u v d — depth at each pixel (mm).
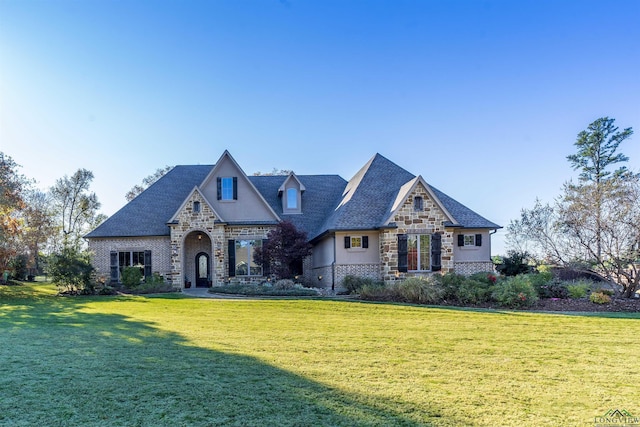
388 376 6293
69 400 5066
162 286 23641
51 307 15680
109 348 7945
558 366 7023
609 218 17000
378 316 13227
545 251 19047
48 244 45031
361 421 4547
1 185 26406
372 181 25797
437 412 4836
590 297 16422
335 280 22500
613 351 8242
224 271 25734
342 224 22625
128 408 4840
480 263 24328
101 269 25891
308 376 6211
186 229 25484
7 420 4480
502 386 5855
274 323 11719
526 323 11844
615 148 44719
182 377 6035
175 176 30688
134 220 26969
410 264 22188
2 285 30953
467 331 10492
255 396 5289
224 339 9133
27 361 6848
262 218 27172
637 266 16984
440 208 22406
